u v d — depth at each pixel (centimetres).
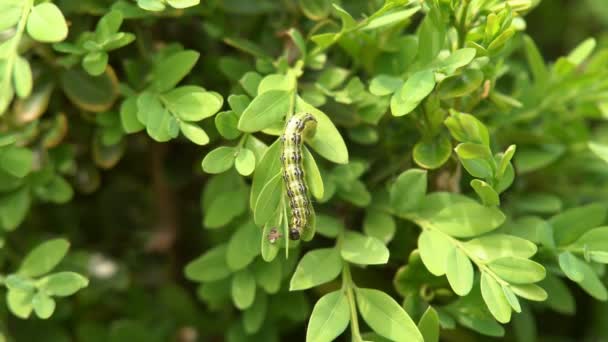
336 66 37
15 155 34
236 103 33
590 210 35
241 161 32
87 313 41
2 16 32
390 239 34
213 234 39
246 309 36
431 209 34
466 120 33
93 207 41
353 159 37
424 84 32
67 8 35
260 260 35
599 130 46
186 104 33
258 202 31
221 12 37
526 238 35
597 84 38
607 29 50
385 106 35
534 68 39
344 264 34
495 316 32
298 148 31
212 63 38
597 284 33
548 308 43
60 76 36
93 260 40
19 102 36
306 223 32
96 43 33
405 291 34
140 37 36
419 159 34
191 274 35
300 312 37
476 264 33
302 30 38
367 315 32
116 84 35
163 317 41
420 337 31
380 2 36
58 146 37
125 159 41
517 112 39
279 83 33
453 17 33
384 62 36
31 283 34
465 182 36
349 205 36
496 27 32
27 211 38
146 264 42
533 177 41
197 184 42
